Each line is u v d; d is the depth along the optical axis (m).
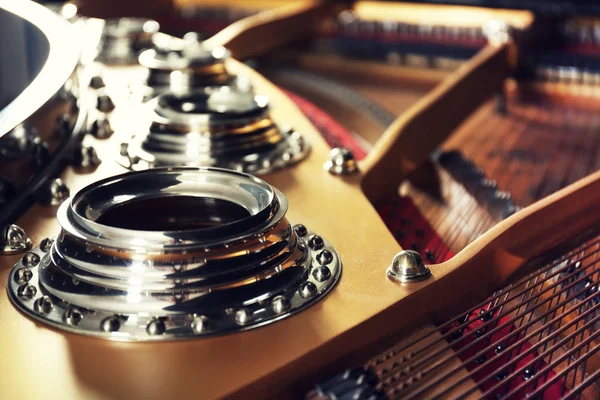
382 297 0.50
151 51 0.96
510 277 0.56
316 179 0.68
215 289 0.47
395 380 0.45
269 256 0.49
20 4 0.86
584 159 1.04
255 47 1.23
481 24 1.50
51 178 0.66
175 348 0.46
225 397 0.43
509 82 1.33
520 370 0.46
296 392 0.46
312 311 0.49
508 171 1.00
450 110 0.90
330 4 1.42
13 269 0.52
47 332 0.47
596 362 0.51
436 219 0.76
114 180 0.54
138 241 0.47
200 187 0.54
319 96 1.26
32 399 0.43
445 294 0.52
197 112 0.76
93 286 0.48
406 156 0.79
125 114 0.82
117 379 0.44
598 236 0.62
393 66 1.46
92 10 1.24
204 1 1.72
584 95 1.31
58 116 0.70
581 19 1.37
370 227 0.59
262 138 0.70
